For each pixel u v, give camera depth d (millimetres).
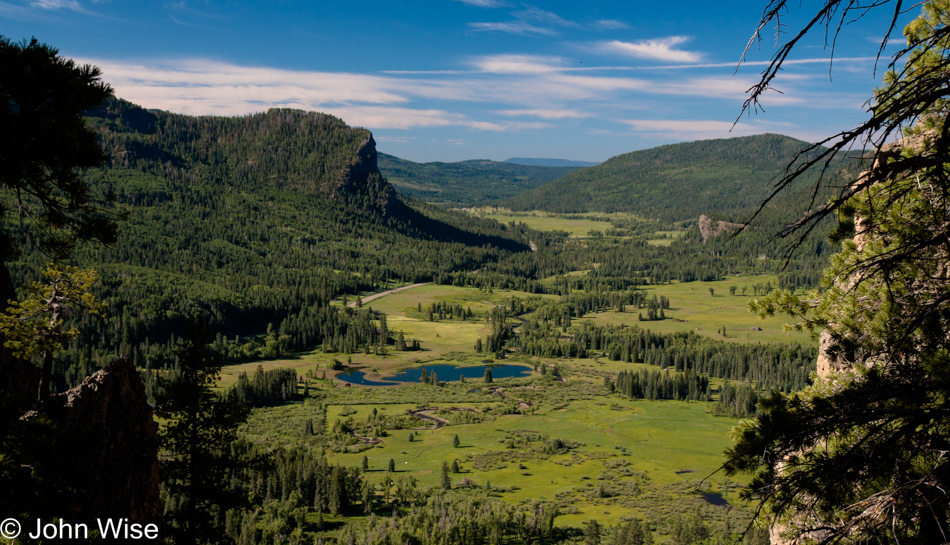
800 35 7836
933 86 8102
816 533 12492
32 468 12625
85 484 12906
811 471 11750
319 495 134875
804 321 18266
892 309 14453
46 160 15180
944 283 13695
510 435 199750
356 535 116188
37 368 28797
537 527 123188
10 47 14867
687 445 190875
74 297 27859
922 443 10414
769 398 15859
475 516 123875
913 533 10086
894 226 14070
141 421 29062
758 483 12875
